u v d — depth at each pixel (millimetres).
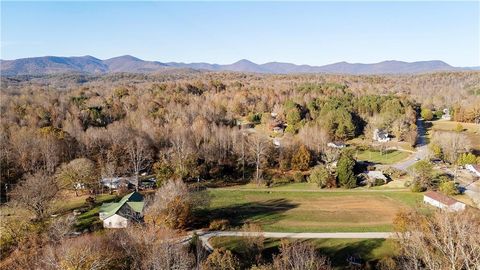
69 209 70312
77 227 61344
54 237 52781
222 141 105375
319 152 109188
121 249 47594
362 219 69375
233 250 53156
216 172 98188
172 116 129125
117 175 89938
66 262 41938
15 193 68562
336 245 57312
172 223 59812
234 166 102438
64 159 95188
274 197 84250
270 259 51500
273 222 67438
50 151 89438
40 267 43781
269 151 104375
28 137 92125
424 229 45844
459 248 34531
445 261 36312
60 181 78250
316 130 115938
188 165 92062
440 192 78688
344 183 90688
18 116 121875
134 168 91688
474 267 32219
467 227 41875
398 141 129625
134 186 84750
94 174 83500
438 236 41969
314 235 61250
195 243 53688
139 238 48688
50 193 66625
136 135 104938
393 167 101688
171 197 63250
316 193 87312
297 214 72375
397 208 75250
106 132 105000
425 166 86500
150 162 98750
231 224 65312
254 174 100312
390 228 64312
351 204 78812
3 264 47781
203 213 71188
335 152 102938
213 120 131375
